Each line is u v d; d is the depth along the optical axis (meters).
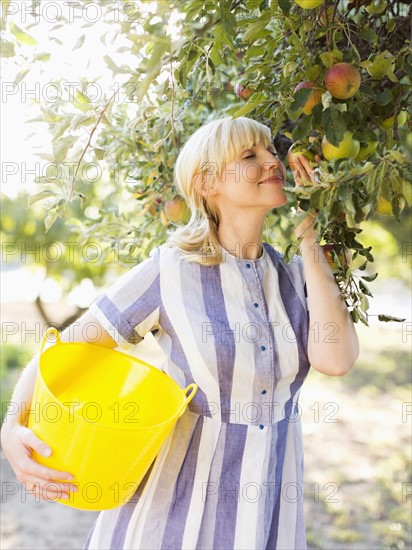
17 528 3.74
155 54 1.08
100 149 1.56
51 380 1.50
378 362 8.41
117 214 2.43
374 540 3.53
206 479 1.40
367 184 1.12
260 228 1.53
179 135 2.08
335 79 1.19
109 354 1.56
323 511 3.91
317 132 1.37
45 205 1.65
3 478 4.50
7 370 6.63
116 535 1.43
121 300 1.47
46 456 1.32
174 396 1.46
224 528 1.39
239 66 2.03
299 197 1.21
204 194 1.50
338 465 4.67
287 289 1.52
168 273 1.47
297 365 1.47
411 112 1.38
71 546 3.52
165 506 1.40
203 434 1.42
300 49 1.29
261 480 1.40
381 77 1.29
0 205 5.27
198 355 1.42
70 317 5.32
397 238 5.87
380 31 1.51
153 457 1.34
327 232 1.39
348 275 1.43
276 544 1.45
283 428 1.47
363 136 1.22
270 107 1.39
